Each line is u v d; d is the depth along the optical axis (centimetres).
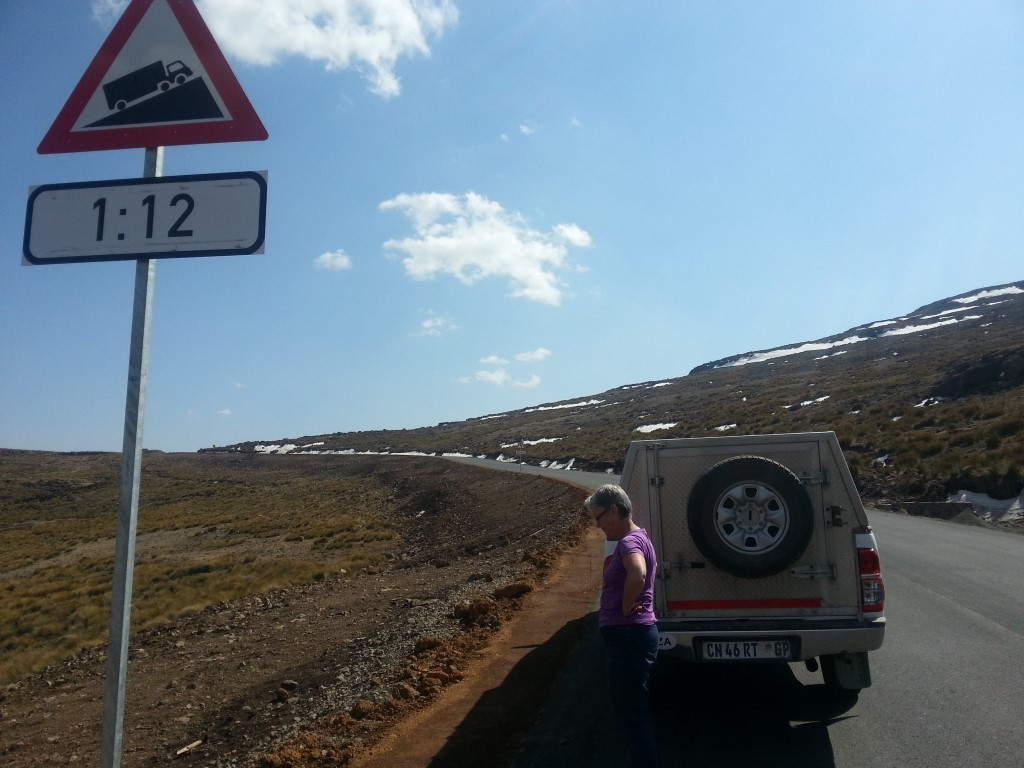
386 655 855
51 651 1466
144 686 1059
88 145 326
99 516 6781
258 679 964
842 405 4491
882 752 497
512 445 8412
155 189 315
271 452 13538
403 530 3247
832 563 560
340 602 1505
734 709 601
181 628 1509
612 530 443
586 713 581
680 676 701
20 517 7206
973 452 2422
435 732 562
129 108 325
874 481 2542
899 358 7506
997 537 1608
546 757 501
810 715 577
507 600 1042
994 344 6088
